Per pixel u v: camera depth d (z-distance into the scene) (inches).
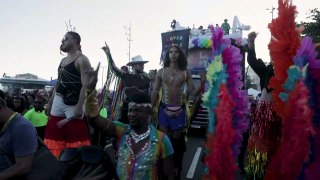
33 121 295.4
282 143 99.4
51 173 106.7
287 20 102.7
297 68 96.3
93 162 85.0
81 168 85.4
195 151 426.0
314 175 99.0
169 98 214.4
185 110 216.4
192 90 216.5
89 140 180.1
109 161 88.0
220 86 94.0
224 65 96.0
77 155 86.4
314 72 98.3
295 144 94.4
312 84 99.0
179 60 216.8
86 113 126.1
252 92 613.3
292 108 95.5
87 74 117.0
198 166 333.7
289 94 98.0
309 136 100.2
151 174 128.4
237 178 212.8
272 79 104.0
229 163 92.7
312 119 99.8
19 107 336.2
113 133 133.9
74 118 173.2
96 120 128.6
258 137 155.6
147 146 129.8
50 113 180.2
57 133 174.6
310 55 98.7
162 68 220.1
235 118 98.7
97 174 84.7
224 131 91.8
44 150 116.5
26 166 112.0
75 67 173.6
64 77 175.0
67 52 177.6
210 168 94.1
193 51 563.5
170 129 212.8
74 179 83.9
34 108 299.4
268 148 152.9
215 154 92.7
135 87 243.0
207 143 96.5
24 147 115.0
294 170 96.0
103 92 227.3
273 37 104.8
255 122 158.4
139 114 130.2
